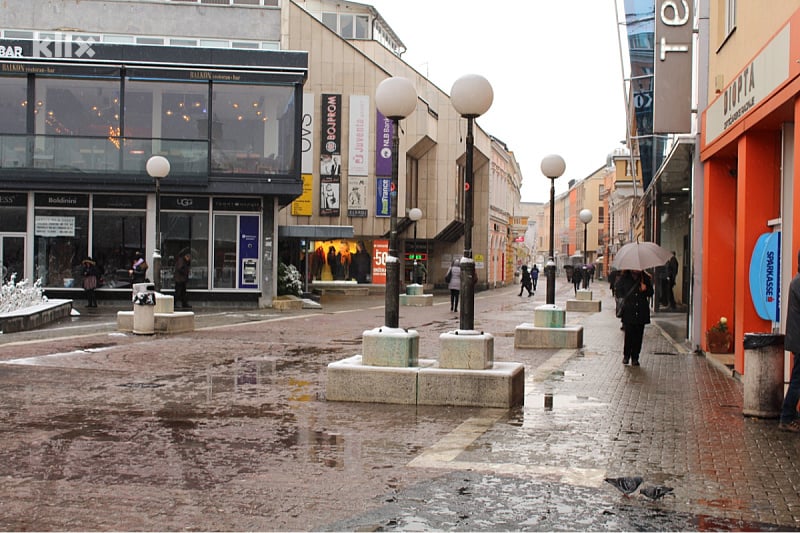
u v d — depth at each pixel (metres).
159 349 15.45
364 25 54.78
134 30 36.06
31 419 8.72
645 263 13.56
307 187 43.12
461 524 5.28
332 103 43.28
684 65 16.33
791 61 9.41
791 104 9.84
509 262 80.50
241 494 5.95
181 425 8.45
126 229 27.75
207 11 36.22
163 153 27.23
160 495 5.91
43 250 27.48
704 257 15.53
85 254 27.56
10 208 27.45
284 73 27.53
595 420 8.83
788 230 10.86
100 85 27.55
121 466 6.73
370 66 43.44
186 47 27.44
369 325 22.00
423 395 9.68
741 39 12.60
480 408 9.51
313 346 16.31
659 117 16.44
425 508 5.62
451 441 7.73
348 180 43.56
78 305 27.27
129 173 27.09
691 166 17.52
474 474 6.52
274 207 28.23
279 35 36.44
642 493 5.98
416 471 6.61
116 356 14.30
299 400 9.98
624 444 7.64
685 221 30.55
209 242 28.02
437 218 50.16
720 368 13.41
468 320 10.14
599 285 82.25
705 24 15.61
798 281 8.19
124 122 27.56
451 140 50.28
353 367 9.88
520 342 16.67
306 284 37.75
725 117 13.40
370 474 6.51
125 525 5.24
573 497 5.89
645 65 21.53
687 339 18.06
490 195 62.50
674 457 7.13
